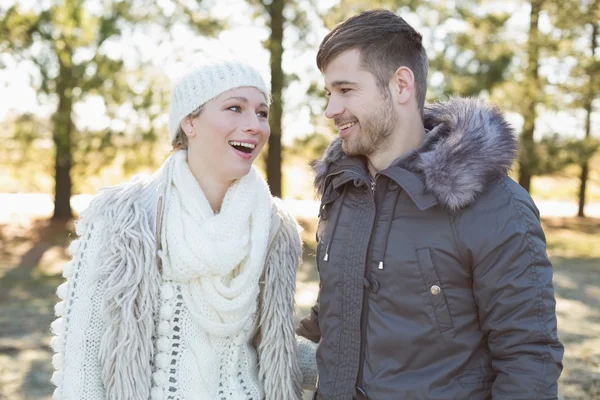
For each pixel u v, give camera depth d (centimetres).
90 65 1094
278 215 202
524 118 1270
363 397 176
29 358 475
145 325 177
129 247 178
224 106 180
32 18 1055
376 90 179
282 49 1150
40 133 1159
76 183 1408
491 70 1165
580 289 782
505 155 168
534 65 1259
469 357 169
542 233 167
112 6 1105
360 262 179
